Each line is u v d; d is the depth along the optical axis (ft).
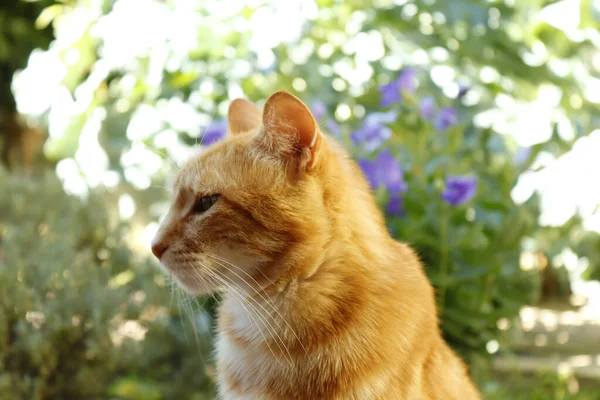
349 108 3.80
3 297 3.11
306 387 2.31
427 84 3.95
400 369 2.29
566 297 5.28
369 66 4.00
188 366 3.36
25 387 3.05
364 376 2.27
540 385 3.78
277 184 2.30
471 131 3.89
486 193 3.48
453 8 4.00
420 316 2.36
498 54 4.15
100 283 3.37
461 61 4.17
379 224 2.45
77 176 4.61
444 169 3.37
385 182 3.28
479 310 3.32
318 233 2.31
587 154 4.39
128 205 4.53
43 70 5.22
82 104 4.55
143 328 3.48
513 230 3.34
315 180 2.31
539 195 3.63
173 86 4.00
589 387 3.77
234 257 2.33
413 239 3.25
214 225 2.33
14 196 3.71
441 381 2.39
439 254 3.29
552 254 4.50
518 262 3.50
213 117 3.99
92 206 3.78
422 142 3.40
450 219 3.33
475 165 3.61
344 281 2.32
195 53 4.08
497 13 4.24
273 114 2.30
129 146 4.40
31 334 3.10
